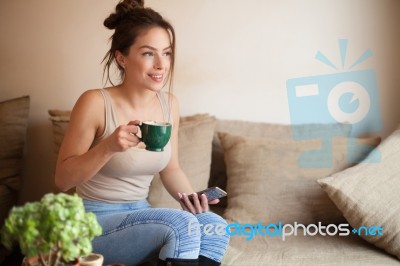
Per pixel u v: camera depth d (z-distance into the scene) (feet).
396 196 7.79
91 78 10.82
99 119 7.07
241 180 9.11
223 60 10.56
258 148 9.32
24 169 11.07
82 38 10.76
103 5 10.67
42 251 4.55
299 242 8.05
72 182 6.63
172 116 7.83
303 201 8.81
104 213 7.14
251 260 7.29
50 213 4.41
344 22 10.31
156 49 6.99
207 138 9.63
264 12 10.41
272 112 10.57
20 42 10.87
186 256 6.37
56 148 9.88
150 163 7.20
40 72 10.89
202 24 10.52
